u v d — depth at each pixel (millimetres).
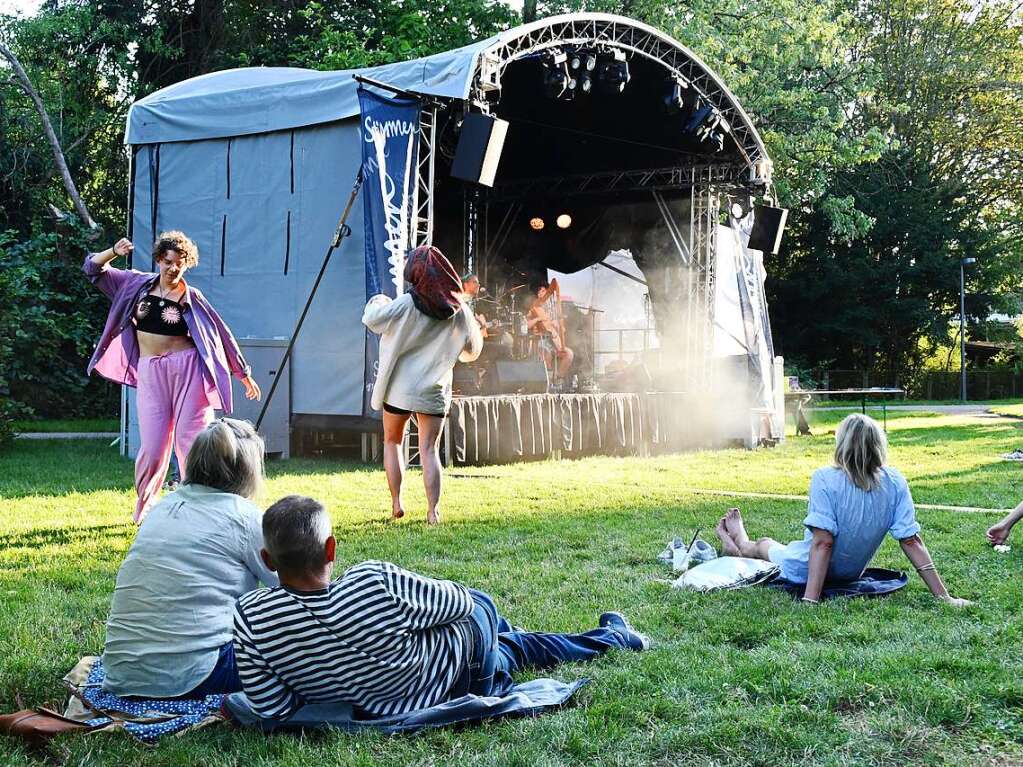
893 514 4695
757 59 25938
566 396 12664
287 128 11945
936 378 42062
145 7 24094
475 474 10445
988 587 4938
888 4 41562
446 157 14773
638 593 4871
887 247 41875
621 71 12836
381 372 6887
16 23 22672
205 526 3275
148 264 12898
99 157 24266
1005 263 41781
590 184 17375
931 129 41906
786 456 13047
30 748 2963
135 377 6625
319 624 2885
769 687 3369
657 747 2914
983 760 2807
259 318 12273
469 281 12375
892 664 3588
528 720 3113
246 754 2863
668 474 10531
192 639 3207
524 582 5125
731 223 15852
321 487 8961
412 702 3094
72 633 4156
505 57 11758
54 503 7758
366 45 24516
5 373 17969
